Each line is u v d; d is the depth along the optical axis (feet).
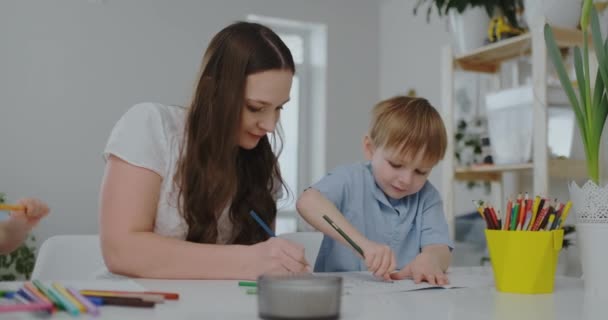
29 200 3.01
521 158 5.40
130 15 9.98
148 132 3.47
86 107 9.70
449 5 6.15
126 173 3.31
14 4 9.37
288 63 3.41
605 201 2.54
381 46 11.60
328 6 11.30
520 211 2.68
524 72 6.51
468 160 7.83
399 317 1.86
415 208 4.39
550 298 2.43
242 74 3.32
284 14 10.96
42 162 9.43
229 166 3.53
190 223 3.57
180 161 3.51
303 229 9.64
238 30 3.45
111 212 3.22
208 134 3.42
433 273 3.05
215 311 1.88
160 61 10.14
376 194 4.35
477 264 7.45
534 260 2.56
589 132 3.00
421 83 10.18
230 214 3.88
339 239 3.47
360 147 11.41
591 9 3.01
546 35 3.13
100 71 9.78
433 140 4.00
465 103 8.42
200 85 3.48
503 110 5.57
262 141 4.01
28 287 2.05
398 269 4.17
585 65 3.04
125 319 1.71
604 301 2.36
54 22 9.56
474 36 6.14
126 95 9.92
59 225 9.46
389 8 11.30
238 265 2.94
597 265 2.55
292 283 1.70
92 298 1.93
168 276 2.98
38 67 9.46
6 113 9.27
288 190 4.35
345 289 2.57
